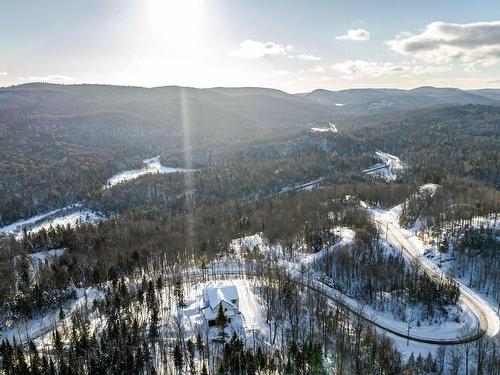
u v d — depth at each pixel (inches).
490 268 7436.0
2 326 6387.8
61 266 7770.7
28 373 4975.4
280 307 6289.4
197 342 5388.8
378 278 7244.1
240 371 4889.3
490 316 6412.4
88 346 5428.2
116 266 7839.6
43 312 6752.0
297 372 4869.6
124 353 5241.1
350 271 7554.1
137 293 6747.1
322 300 6451.8
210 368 5132.9
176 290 6668.3
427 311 6491.1
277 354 5241.1
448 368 5206.7
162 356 5369.1
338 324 5866.1
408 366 4837.6
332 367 4968.0
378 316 6496.1
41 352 5649.6
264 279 7357.3
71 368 5004.9
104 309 6387.8
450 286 6786.4
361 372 4931.1
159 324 6117.1
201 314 6299.2
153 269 7795.3
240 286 7180.1
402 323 6318.9
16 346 5442.9
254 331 5841.5
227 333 5782.5
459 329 6063.0
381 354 5049.2
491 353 5349.4
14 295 6929.1
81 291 7431.1
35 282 7322.8
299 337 5689.0
